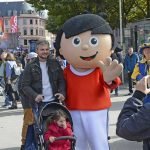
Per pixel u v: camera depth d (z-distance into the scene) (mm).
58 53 6434
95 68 6156
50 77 6336
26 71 6336
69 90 6188
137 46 20797
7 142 8695
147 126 2930
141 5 31391
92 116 6082
